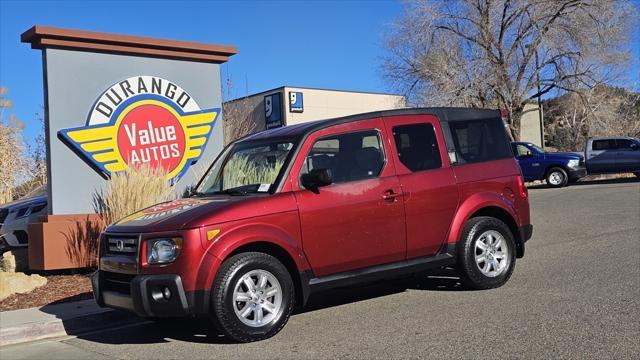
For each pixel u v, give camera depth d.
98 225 9.77
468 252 7.25
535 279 7.90
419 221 6.91
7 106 16.53
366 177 6.68
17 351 6.40
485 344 5.32
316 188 6.31
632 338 5.26
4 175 16.25
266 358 5.35
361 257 6.51
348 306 7.23
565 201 16.97
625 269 8.12
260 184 6.41
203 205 6.07
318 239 6.23
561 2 27.84
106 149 10.27
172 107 11.04
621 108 33.16
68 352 6.20
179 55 11.06
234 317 5.69
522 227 7.79
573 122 34.16
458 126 7.52
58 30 9.73
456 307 6.72
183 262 5.60
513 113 29.66
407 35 29.84
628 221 12.30
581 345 5.15
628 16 28.47
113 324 7.42
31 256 9.85
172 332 6.73
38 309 7.73
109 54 10.40
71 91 10.02
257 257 5.86
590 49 28.47
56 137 9.87
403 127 7.10
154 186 9.51
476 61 28.36
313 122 6.90
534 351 5.06
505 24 28.78
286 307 5.98
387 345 5.49
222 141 11.71
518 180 7.79
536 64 29.69
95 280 6.46
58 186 9.86
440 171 7.16
